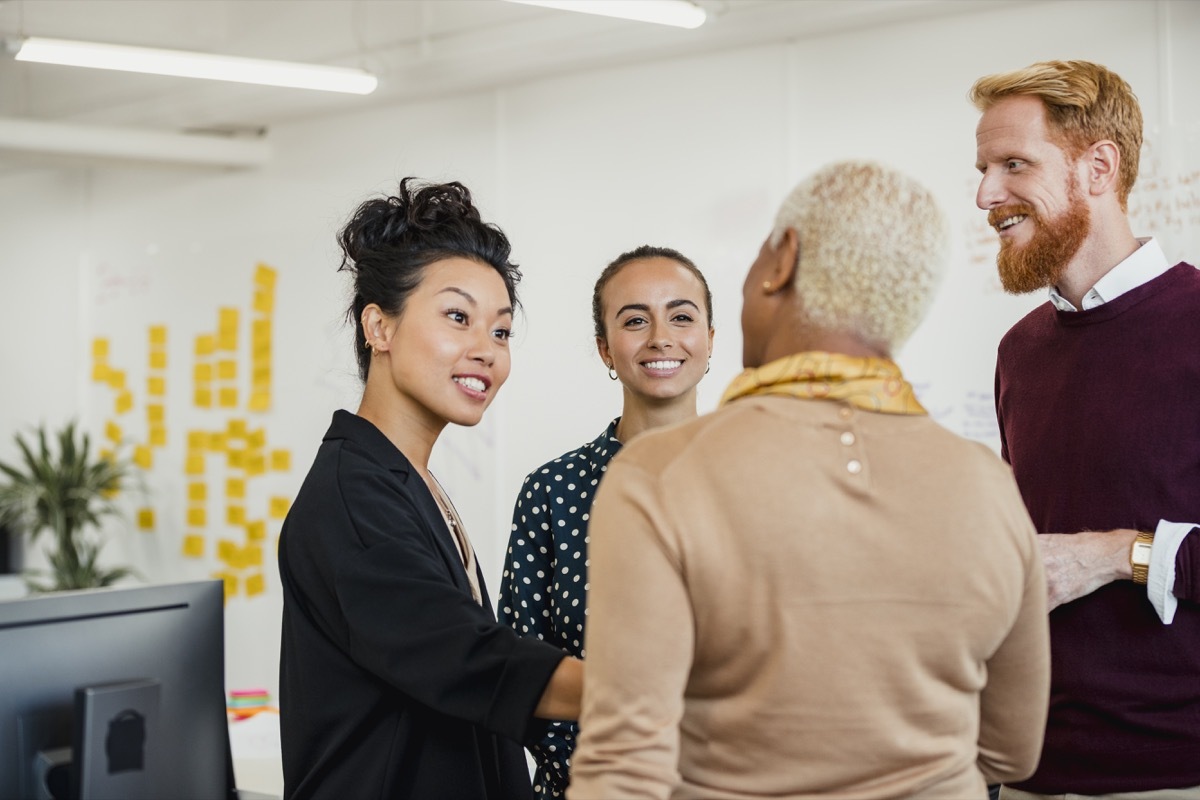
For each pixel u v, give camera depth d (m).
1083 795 1.82
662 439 1.17
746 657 1.11
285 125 5.43
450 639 1.38
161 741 1.50
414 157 5.04
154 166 5.40
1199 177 3.33
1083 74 1.84
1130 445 1.77
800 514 1.09
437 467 4.93
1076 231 1.85
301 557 1.52
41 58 3.90
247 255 5.58
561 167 4.62
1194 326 1.77
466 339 1.63
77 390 6.32
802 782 1.11
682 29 4.09
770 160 4.12
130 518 6.05
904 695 1.11
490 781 1.61
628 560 1.11
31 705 1.40
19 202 6.61
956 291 3.73
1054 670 1.84
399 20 4.74
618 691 1.10
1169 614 1.69
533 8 4.38
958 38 3.73
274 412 5.47
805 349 1.18
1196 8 3.33
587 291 4.56
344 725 1.49
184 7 5.14
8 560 6.32
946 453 1.15
